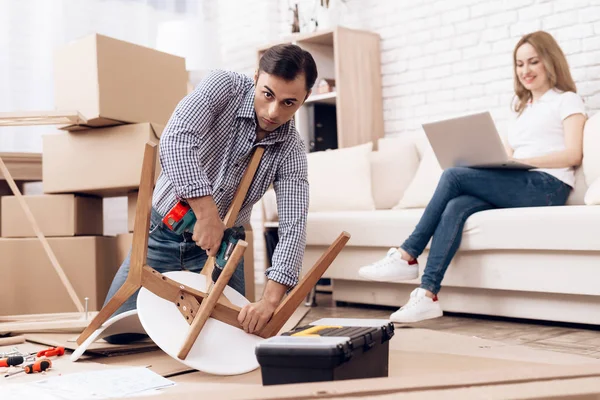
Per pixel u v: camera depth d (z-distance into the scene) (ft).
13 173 10.91
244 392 3.67
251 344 5.47
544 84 9.24
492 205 8.43
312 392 3.62
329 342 4.10
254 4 15.67
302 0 14.56
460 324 8.24
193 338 5.10
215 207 5.32
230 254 5.39
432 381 3.86
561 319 7.70
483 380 3.87
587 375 4.05
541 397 3.64
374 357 4.66
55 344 6.64
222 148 5.83
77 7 13.50
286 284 5.57
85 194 9.53
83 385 4.66
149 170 5.09
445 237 8.04
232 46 16.01
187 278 5.53
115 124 8.70
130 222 9.16
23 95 12.97
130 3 14.20
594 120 8.92
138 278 5.27
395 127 13.25
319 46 13.89
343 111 12.69
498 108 11.71
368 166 11.22
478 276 8.23
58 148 9.14
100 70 8.24
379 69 13.39
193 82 14.56
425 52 12.74
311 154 11.88
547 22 11.08
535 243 7.54
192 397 3.64
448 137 8.24
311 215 10.25
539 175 8.51
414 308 7.81
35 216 9.18
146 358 5.98
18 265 8.67
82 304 8.87
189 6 15.31
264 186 6.01
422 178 10.77
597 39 10.51
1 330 7.06
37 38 13.10
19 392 4.48
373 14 13.55
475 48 12.01
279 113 5.33
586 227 7.13
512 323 8.18
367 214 9.60
